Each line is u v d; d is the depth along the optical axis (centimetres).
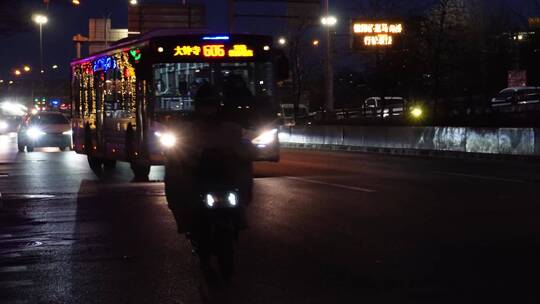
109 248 1005
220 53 1770
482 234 1032
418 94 4712
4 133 6906
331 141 3562
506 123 3431
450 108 3978
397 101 5853
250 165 815
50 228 1182
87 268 883
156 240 1055
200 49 1762
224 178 792
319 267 853
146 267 879
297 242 1005
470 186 1631
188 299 730
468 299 704
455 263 859
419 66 4562
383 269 835
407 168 2184
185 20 5722
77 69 2656
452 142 2772
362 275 809
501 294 720
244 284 784
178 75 1766
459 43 4625
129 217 1280
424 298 711
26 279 833
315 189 1619
